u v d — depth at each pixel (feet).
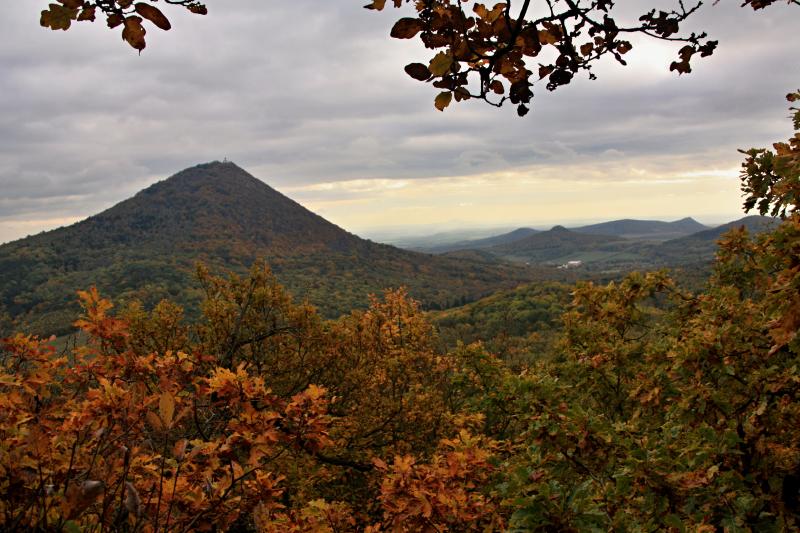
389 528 11.50
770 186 10.15
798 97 10.57
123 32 4.68
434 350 41.60
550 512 9.40
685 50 6.04
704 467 12.35
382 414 34.22
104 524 6.49
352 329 36.06
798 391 13.32
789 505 12.21
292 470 24.91
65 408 9.41
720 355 14.62
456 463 11.66
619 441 12.70
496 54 5.06
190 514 8.41
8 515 6.32
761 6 5.93
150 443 7.79
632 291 23.54
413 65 5.14
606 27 5.59
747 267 20.17
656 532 11.69
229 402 9.16
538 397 13.53
